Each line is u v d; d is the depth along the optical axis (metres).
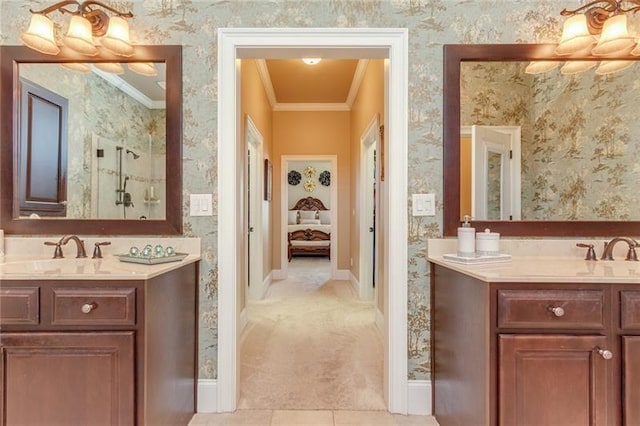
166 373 1.45
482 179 1.85
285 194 5.36
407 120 1.83
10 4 1.85
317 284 4.94
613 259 1.73
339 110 5.29
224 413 1.79
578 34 1.71
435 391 1.76
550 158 1.88
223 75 1.84
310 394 1.96
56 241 1.83
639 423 1.18
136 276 1.26
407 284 1.82
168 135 1.84
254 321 3.24
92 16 1.76
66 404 1.24
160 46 1.84
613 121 1.87
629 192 1.85
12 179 1.84
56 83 1.90
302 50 1.87
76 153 1.91
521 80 1.88
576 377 1.19
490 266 1.46
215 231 1.83
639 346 1.19
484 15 1.83
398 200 1.83
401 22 1.84
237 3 1.84
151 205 1.86
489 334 1.22
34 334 1.23
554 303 1.20
